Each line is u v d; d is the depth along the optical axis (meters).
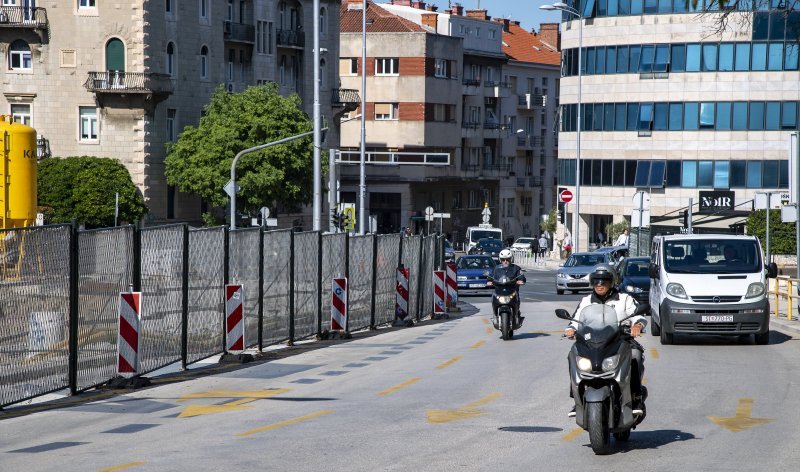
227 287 27.78
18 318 19.55
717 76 102.50
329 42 113.94
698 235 32.94
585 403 15.37
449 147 135.62
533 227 156.12
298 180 92.12
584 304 16.36
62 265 20.83
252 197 89.75
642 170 105.94
